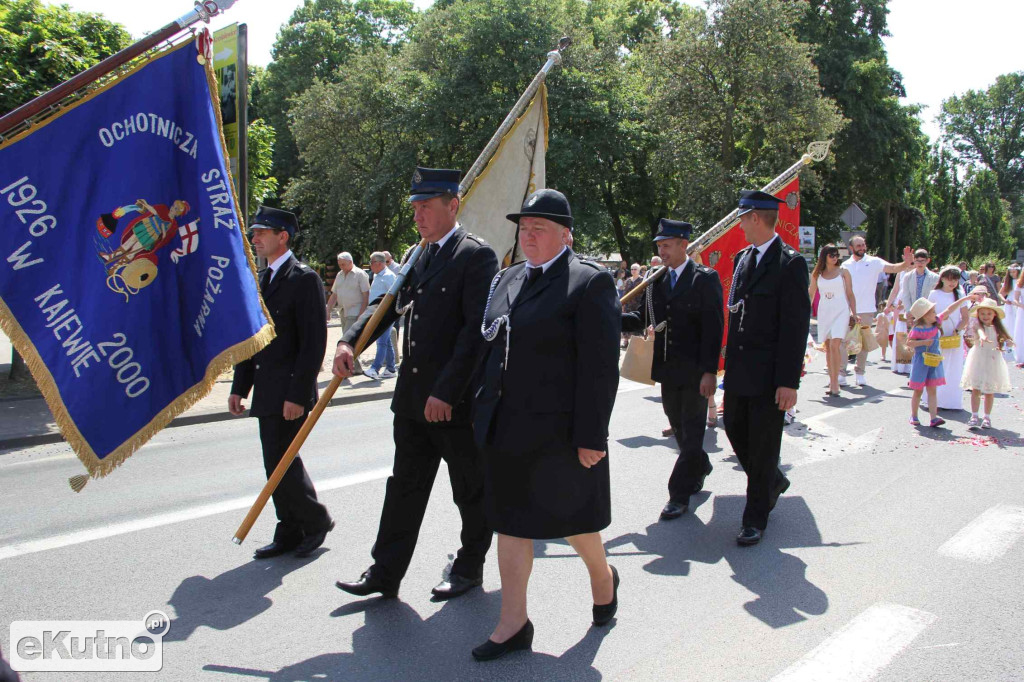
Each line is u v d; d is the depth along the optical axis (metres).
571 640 3.43
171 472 6.29
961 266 21.27
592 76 25.97
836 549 4.54
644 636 3.46
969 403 9.35
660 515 5.16
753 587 4.00
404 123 26.55
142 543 4.60
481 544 3.92
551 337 3.13
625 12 34.12
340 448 7.11
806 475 6.12
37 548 4.52
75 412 3.11
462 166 26.41
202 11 3.33
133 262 3.27
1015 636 3.44
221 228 3.43
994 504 5.35
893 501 5.44
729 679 3.09
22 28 9.50
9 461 6.89
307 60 37.31
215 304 3.40
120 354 3.22
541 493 3.14
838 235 30.47
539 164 5.10
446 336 3.65
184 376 3.39
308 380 4.15
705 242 7.04
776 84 23.80
